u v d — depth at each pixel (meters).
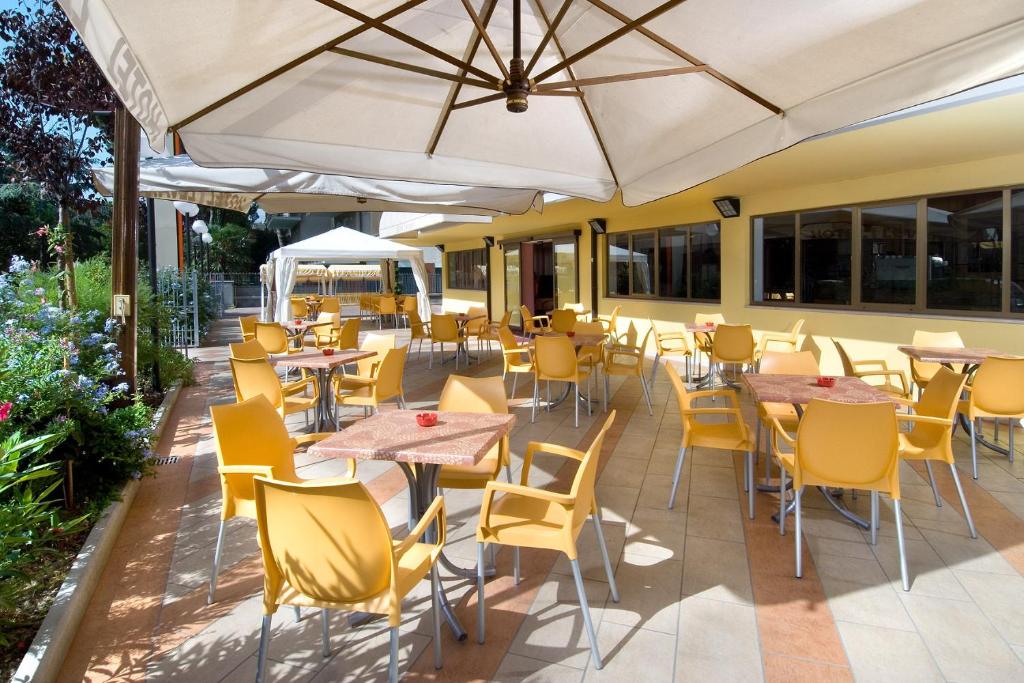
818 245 8.01
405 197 4.64
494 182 3.75
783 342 8.16
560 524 2.61
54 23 5.30
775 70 2.65
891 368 7.17
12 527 2.52
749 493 3.87
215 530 3.70
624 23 2.78
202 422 6.50
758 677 2.30
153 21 1.99
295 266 12.13
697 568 3.13
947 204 6.64
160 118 2.41
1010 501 3.97
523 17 2.96
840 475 3.00
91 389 3.88
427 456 2.47
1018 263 6.14
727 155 3.18
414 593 2.95
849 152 5.74
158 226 14.27
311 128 3.14
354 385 6.14
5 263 12.79
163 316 8.52
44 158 5.83
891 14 2.15
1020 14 2.02
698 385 8.18
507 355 7.11
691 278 9.99
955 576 3.02
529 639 2.55
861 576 3.03
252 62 2.51
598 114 3.59
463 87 3.26
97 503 3.70
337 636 2.61
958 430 5.68
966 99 4.12
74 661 2.45
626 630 2.61
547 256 14.29
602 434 2.59
